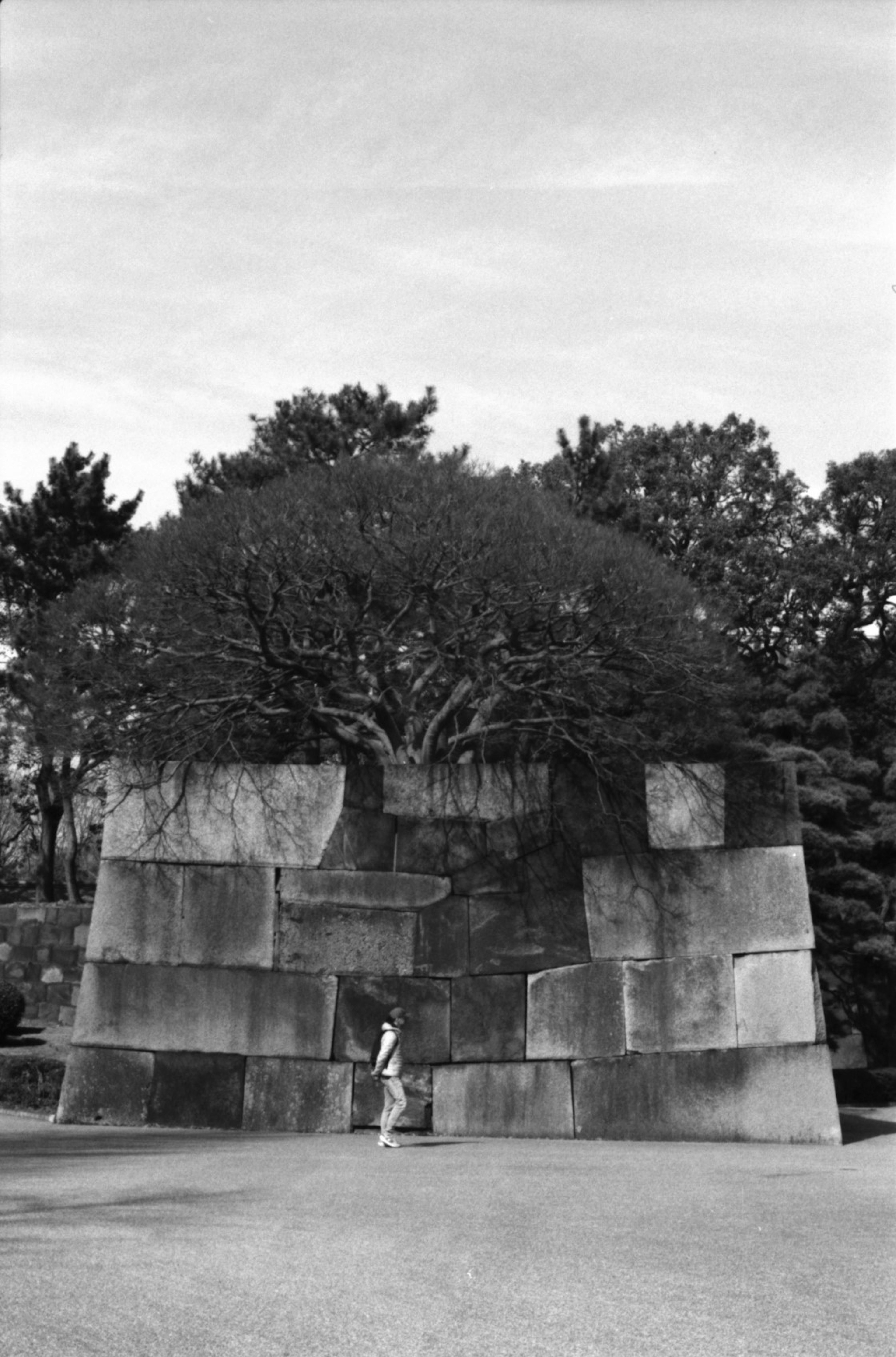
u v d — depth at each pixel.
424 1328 6.97
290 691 25.17
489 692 24.62
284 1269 8.25
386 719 25.77
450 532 23.69
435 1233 9.70
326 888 21.31
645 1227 10.27
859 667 51.50
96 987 21.38
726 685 26.45
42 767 43.72
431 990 21.05
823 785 37.25
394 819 21.55
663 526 51.00
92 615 25.11
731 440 53.88
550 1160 16.28
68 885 41.31
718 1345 6.79
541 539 23.80
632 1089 20.52
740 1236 9.97
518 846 21.42
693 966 20.81
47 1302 7.33
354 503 24.42
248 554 23.61
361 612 24.97
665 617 24.27
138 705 24.25
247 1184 12.54
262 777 21.69
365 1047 20.86
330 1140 19.47
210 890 21.44
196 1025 21.08
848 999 38.75
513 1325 7.07
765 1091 20.33
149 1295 7.52
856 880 35.69
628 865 21.20
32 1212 10.42
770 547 52.81
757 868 21.02
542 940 21.09
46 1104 23.39
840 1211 11.55
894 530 52.34
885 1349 6.79
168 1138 18.98
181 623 24.42
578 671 23.39
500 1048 20.83
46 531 41.72
